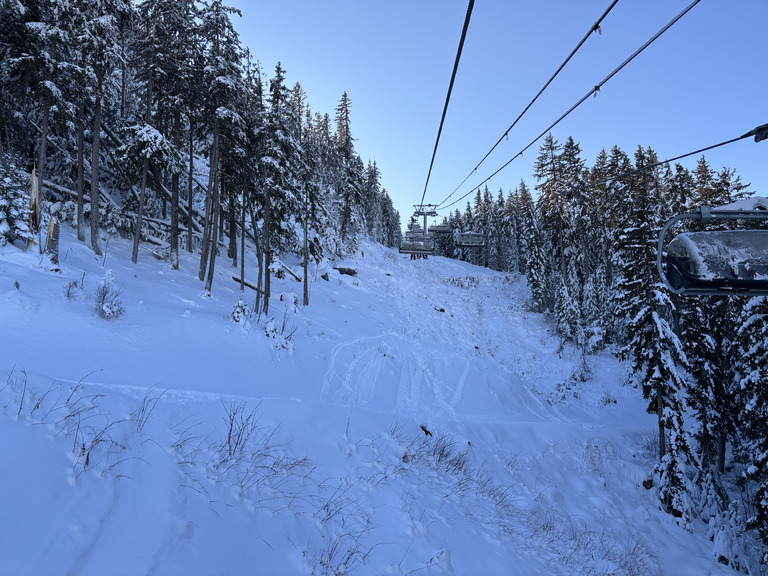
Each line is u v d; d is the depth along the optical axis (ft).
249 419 26.35
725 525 42.78
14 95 65.26
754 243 9.45
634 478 50.78
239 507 17.94
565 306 106.93
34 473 14.51
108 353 33.14
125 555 13.26
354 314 96.53
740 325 49.78
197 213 108.99
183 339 42.73
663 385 52.21
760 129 11.84
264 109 73.26
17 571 11.44
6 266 43.47
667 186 117.91
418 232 148.87
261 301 79.46
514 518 30.40
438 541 21.49
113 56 68.64
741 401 53.31
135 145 71.51
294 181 87.10
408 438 37.01
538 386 84.58
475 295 144.77
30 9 61.62
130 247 84.02
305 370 51.29
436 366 71.41
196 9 72.43
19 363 25.31
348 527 20.11
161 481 17.17
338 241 138.41
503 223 222.07
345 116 163.94
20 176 53.47
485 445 46.50
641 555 34.12
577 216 121.49
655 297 53.42
